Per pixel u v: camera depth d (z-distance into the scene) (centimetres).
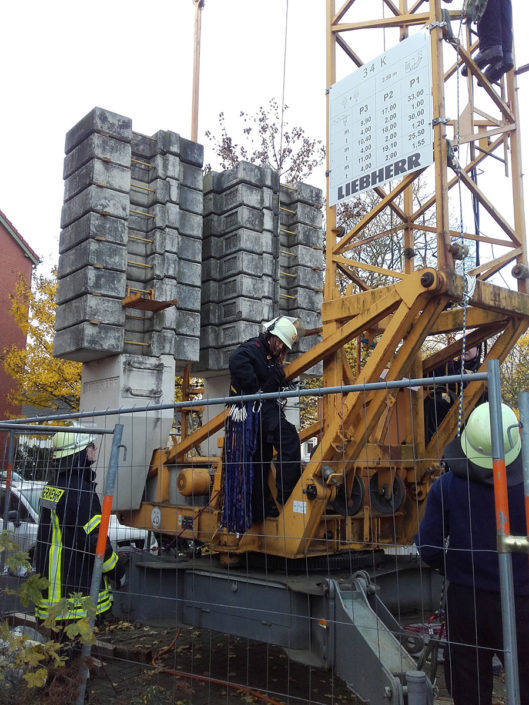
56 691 319
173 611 488
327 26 548
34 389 1789
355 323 464
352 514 461
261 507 462
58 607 315
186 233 758
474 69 502
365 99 502
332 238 528
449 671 309
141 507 625
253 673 467
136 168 741
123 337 693
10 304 2392
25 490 463
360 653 343
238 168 788
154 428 665
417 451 522
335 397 473
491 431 257
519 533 287
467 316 533
